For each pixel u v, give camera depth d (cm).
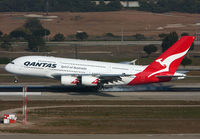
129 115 16700
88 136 12694
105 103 19600
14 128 13975
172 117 16412
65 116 16338
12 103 19275
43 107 18312
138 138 12469
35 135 12769
